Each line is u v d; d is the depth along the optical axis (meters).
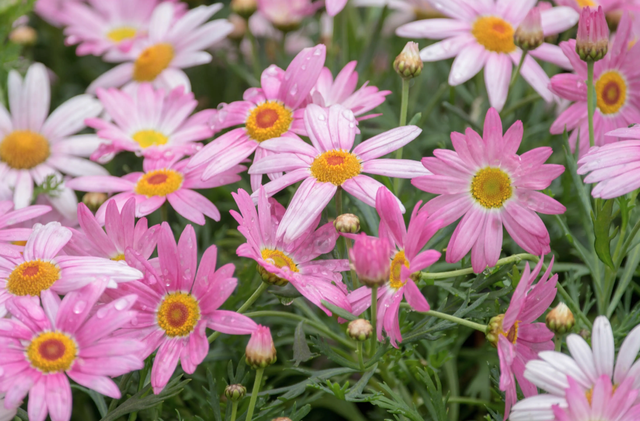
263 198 0.73
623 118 0.80
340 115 0.75
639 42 0.79
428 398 0.78
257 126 0.77
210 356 0.79
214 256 0.71
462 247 0.73
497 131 0.73
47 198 0.83
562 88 0.79
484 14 0.84
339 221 0.72
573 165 0.78
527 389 0.72
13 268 0.72
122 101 0.83
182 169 0.79
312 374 0.74
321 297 0.72
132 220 0.74
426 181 0.73
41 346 0.69
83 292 0.70
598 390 0.67
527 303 0.71
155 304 0.72
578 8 0.83
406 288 0.70
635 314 0.77
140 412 0.77
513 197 0.73
